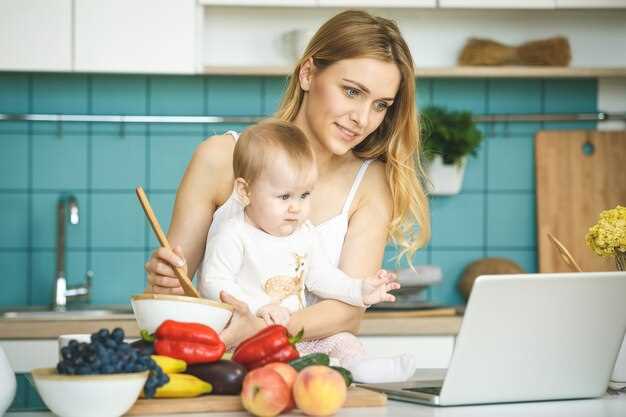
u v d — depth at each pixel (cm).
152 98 334
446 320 287
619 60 341
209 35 333
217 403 116
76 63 305
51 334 275
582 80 344
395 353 285
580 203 340
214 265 170
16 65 304
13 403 125
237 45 333
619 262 156
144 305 129
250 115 337
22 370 275
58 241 322
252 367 125
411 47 338
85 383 106
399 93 185
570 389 132
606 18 341
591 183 341
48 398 108
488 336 123
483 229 343
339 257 186
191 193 187
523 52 326
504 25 339
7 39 303
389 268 336
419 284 314
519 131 343
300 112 185
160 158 336
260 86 337
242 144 165
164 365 118
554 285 125
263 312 151
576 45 342
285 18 334
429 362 286
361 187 190
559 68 322
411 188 191
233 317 142
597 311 130
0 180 331
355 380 147
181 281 143
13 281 332
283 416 114
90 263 334
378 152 192
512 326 125
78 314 300
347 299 168
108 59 306
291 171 162
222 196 188
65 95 332
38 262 333
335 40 173
